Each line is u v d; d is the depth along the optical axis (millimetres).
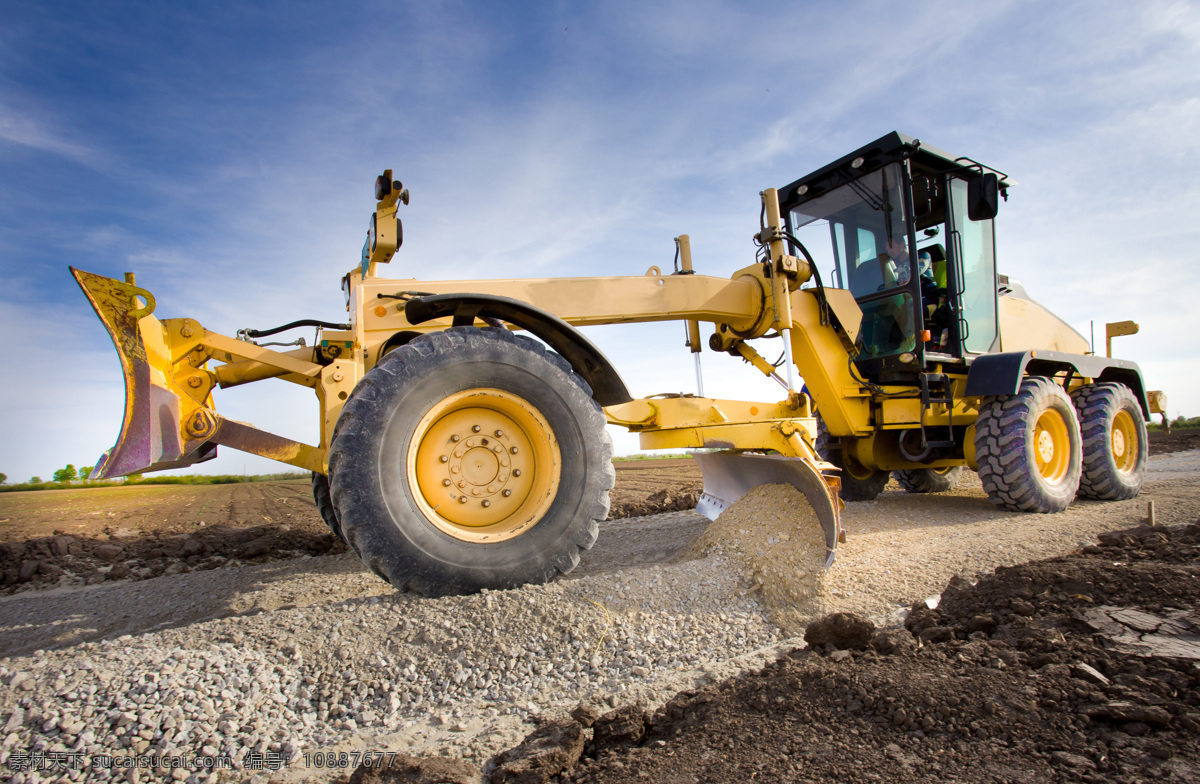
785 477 3988
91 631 3461
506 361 3258
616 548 4762
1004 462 5414
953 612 2713
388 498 2953
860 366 5773
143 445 3158
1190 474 8297
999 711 1742
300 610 2795
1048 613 2482
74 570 5219
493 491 3346
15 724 1938
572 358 3848
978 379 5547
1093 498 6336
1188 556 3141
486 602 2785
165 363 3488
